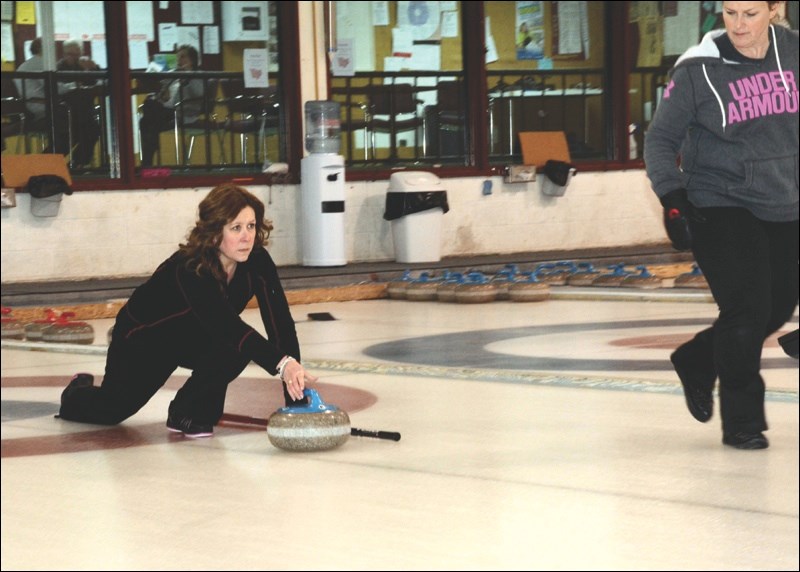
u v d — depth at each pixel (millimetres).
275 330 7398
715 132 6938
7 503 6059
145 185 20703
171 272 7371
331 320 15820
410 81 23516
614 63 25750
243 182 21438
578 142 25672
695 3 26875
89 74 20422
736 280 6938
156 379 8023
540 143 24734
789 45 6965
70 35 20234
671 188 7000
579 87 25578
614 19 25688
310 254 21312
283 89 22125
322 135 21203
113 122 20594
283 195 21812
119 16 20438
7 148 19766
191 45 21328
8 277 19438
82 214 20109
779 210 6996
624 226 25875
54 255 19859
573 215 25172
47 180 19328
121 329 7922
